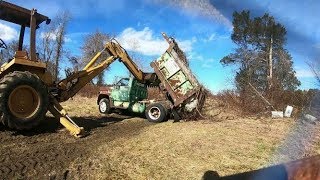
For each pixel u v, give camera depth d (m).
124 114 15.59
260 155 7.52
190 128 11.02
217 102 16.69
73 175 6.07
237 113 15.07
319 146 8.45
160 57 13.51
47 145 8.21
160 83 14.15
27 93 9.10
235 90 16.62
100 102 15.45
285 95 14.88
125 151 7.75
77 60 34.94
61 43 35.09
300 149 8.07
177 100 13.15
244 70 15.16
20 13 9.65
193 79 13.20
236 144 8.56
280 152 7.76
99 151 7.75
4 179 5.73
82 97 24.00
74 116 13.59
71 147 8.09
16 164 6.58
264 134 9.98
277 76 14.27
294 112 13.95
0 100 8.59
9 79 8.74
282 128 11.11
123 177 6.02
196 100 13.16
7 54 10.36
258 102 15.40
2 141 8.37
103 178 5.94
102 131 10.45
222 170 6.43
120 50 13.69
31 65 9.66
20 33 10.12
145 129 11.05
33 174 6.05
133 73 14.34
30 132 9.45
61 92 11.22
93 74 12.33
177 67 13.29
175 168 6.54
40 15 9.95
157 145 8.34
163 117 12.91
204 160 7.09
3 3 9.18
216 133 10.05
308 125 11.27
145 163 6.84
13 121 8.80
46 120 10.98
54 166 6.54
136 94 14.80
